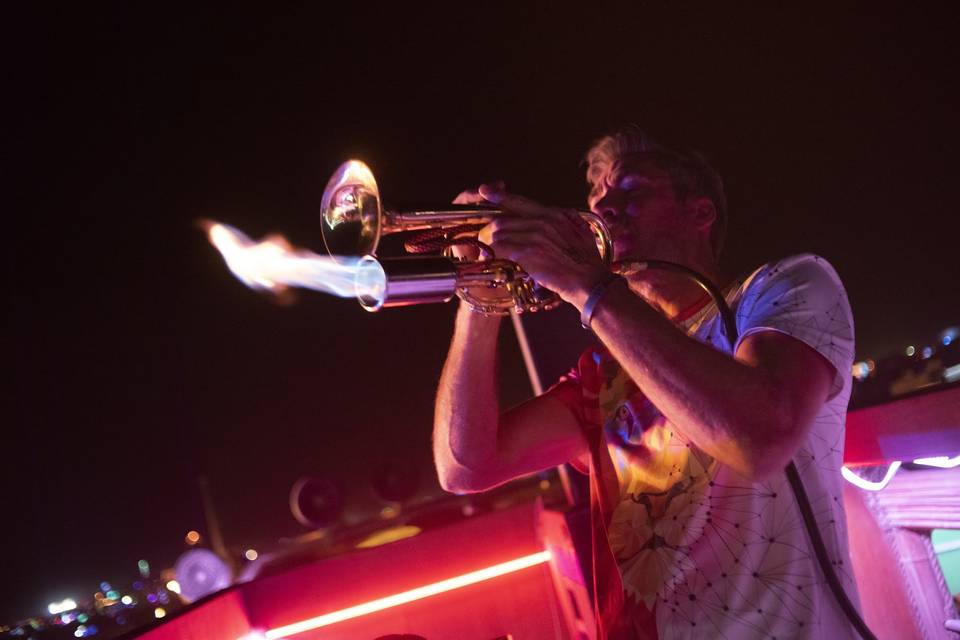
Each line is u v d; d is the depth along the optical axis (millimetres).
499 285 1681
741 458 1334
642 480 1627
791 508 1446
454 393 1975
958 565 2580
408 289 1542
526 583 3070
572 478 2877
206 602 2514
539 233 1484
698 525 1506
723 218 1943
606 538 1682
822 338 1420
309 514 4016
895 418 1873
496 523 3094
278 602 2920
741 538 1459
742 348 1470
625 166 1870
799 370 1383
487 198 1563
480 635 3020
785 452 1337
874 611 2379
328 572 2969
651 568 1557
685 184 1849
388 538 4023
